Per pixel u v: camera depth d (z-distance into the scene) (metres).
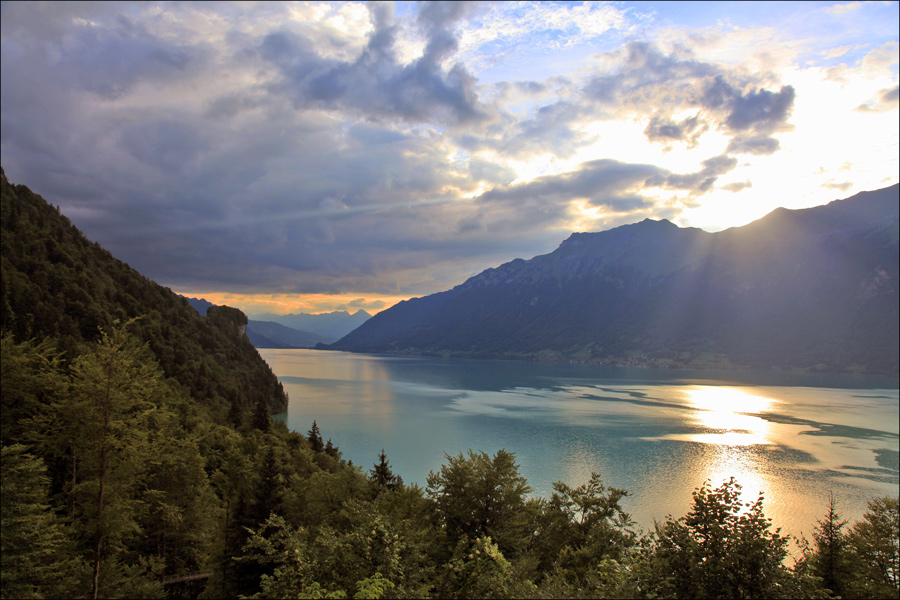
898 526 39.47
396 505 42.34
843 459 131.88
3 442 44.06
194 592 46.84
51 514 35.78
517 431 165.88
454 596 23.66
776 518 91.56
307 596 20.92
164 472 52.97
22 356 48.00
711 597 18.08
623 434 161.50
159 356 151.25
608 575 21.20
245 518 42.28
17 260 139.38
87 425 35.25
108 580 38.72
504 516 40.84
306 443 117.69
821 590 18.59
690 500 100.00
